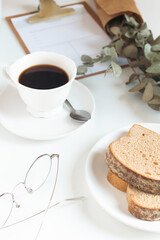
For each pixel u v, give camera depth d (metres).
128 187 0.59
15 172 0.63
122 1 0.87
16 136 0.68
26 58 0.69
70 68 0.69
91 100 0.72
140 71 0.80
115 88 0.77
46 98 0.65
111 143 0.63
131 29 0.82
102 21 0.88
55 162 0.65
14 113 0.70
